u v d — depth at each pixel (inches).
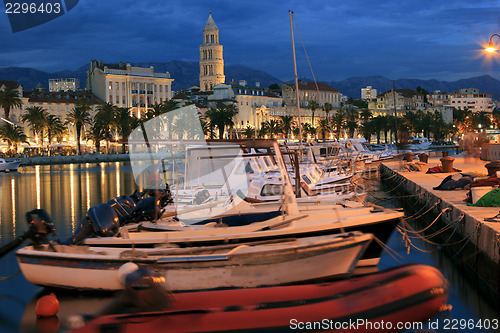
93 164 3629.4
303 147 1154.0
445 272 535.2
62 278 426.9
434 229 772.6
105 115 4313.5
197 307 299.1
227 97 5876.0
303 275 409.4
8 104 4050.2
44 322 393.7
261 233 441.7
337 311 287.9
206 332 280.8
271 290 302.2
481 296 451.8
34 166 3405.5
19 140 4111.7
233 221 480.7
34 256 432.8
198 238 438.3
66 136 5054.1
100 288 418.6
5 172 2696.9
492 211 591.8
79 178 2069.4
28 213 436.1
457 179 892.6
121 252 423.5
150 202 486.9
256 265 400.5
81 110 4419.3
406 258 587.5
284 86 6712.6
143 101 5698.8
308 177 847.7
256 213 490.0
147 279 323.9
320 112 6811.0
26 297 461.1
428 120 6904.5
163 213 508.7
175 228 456.4
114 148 4559.5
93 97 5438.0
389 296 293.6
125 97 5546.3
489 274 458.6
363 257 489.7
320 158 1306.6
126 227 460.1
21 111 4766.2
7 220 945.5
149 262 404.2
